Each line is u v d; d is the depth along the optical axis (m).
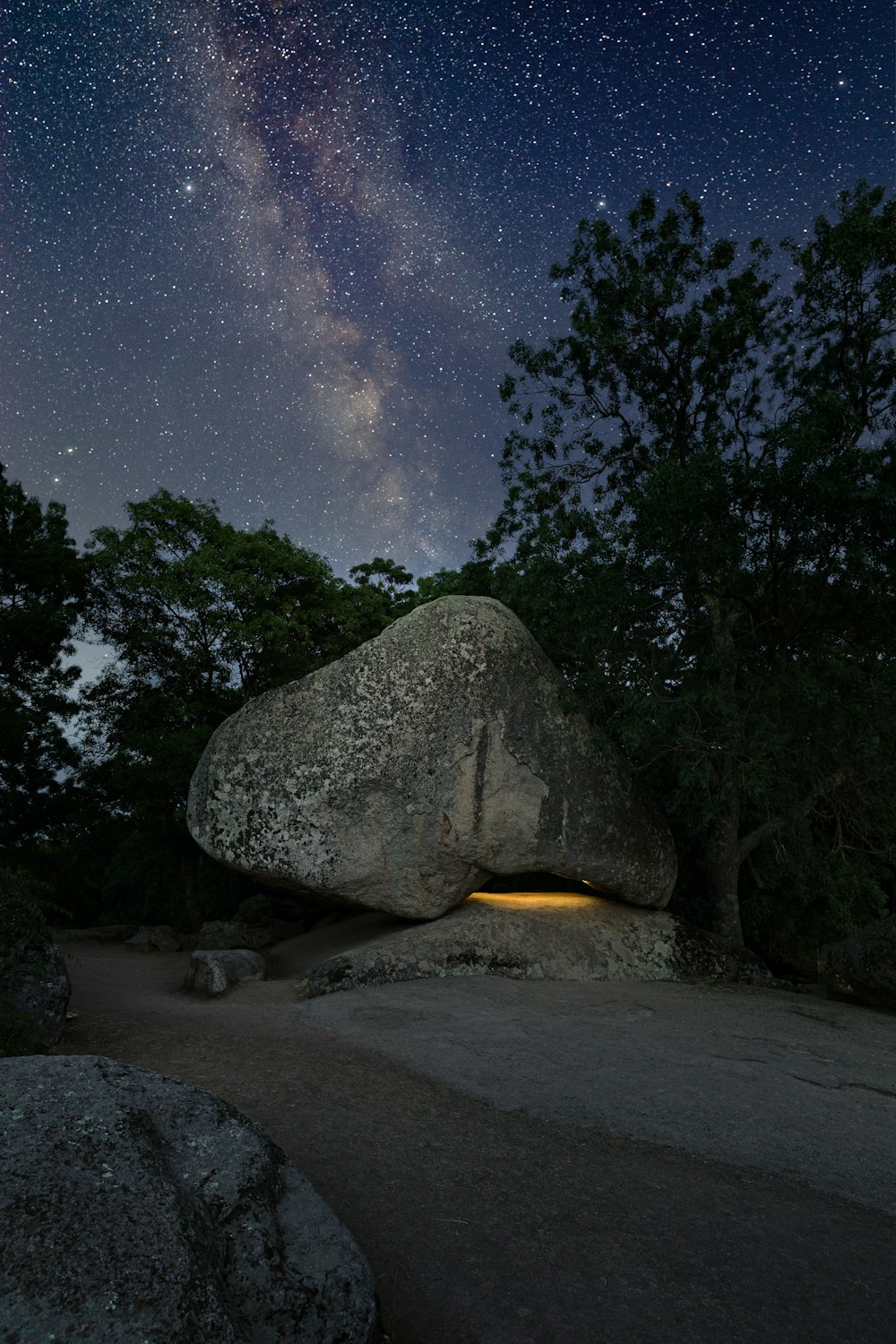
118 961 14.08
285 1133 4.80
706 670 12.74
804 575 11.67
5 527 19.86
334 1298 2.59
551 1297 3.27
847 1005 10.22
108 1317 1.96
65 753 19.69
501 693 12.16
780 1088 6.20
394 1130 4.99
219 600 19.00
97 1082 3.01
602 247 14.78
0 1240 2.10
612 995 9.72
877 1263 3.63
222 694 20.53
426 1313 3.14
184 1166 2.78
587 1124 5.28
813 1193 4.38
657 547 11.54
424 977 10.36
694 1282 3.41
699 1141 5.07
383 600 23.11
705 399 14.96
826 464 10.25
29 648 19.81
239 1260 2.52
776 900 15.95
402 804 11.60
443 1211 3.94
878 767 11.87
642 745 11.56
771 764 11.38
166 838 20.05
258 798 11.53
